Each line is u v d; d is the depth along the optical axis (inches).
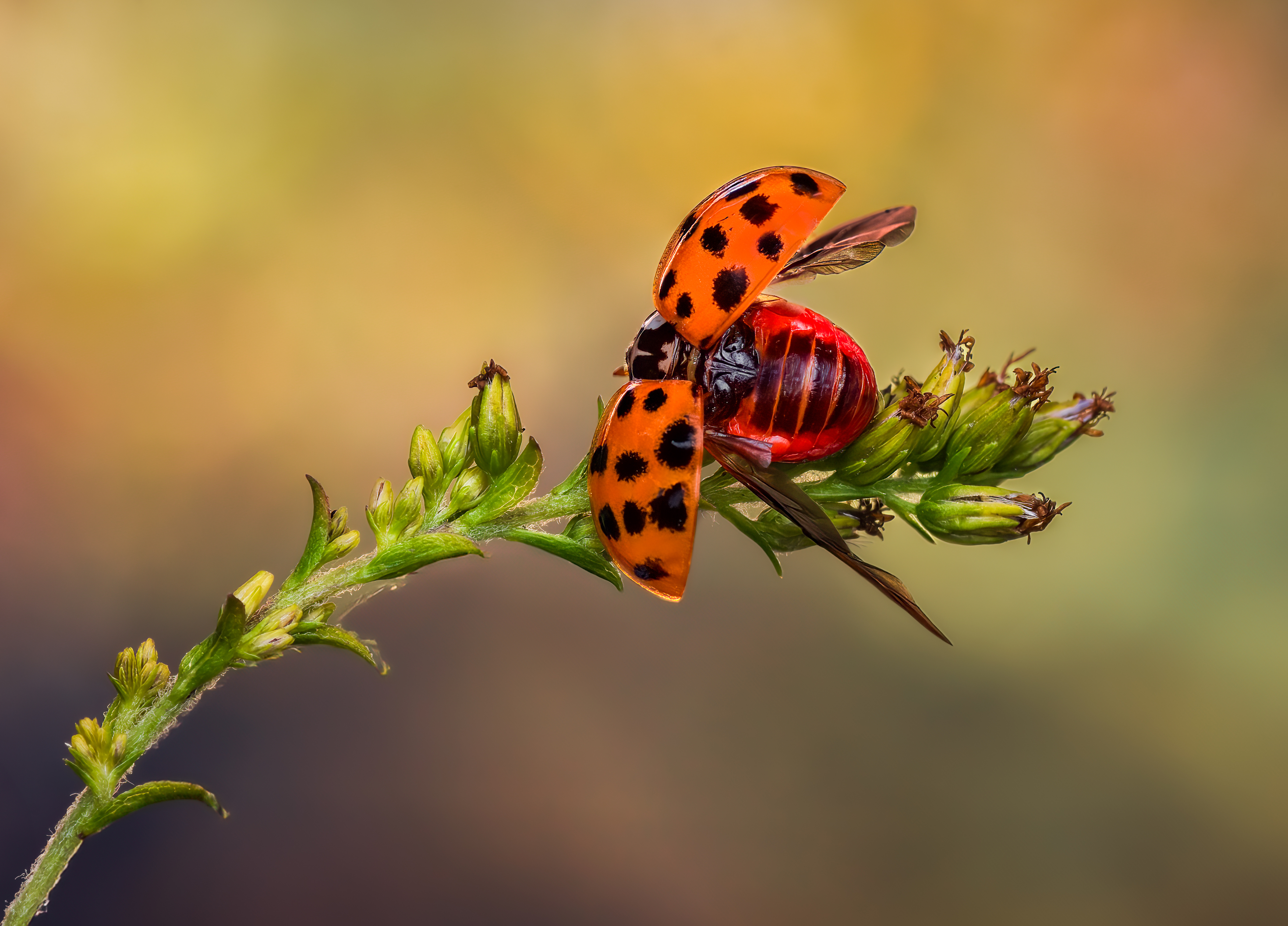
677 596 4.9
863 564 4.8
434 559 4.9
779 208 4.9
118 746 4.8
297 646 4.9
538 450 4.9
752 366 4.9
